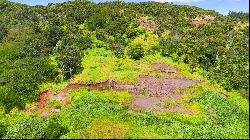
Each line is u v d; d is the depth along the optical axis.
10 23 92.31
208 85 59.38
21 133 44.16
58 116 48.84
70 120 46.56
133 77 62.16
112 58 72.94
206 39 74.75
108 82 60.06
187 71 66.56
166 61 72.06
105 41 82.69
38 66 67.31
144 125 44.62
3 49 75.06
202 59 68.94
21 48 75.19
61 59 65.62
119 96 55.12
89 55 74.06
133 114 47.50
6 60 70.81
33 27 88.50
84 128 44.03
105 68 66.38
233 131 43.59
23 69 65.25
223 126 45.81
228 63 65.56
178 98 54.34
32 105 55.84
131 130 42.72
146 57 74.12
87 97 53.75
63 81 62.69
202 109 50.47
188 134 42.12
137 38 83.06
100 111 48.44
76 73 64.50
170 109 50.75
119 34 85.31
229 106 50.75
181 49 73.56
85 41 80.00
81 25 96.50
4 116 53.09
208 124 46.12
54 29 82.75
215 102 51.88
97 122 45.06
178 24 89.88
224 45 73.12
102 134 41.81
